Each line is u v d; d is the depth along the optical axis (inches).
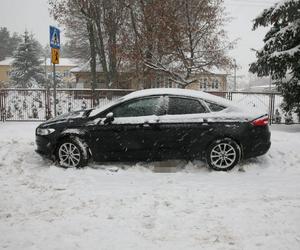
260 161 309.7
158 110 286.7
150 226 178.9
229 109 288.8
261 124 286.4
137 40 663.8
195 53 650.2
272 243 160.9
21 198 220.4
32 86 1822.1
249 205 207.9
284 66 490.6
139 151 285.0
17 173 279.1
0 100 540.7
